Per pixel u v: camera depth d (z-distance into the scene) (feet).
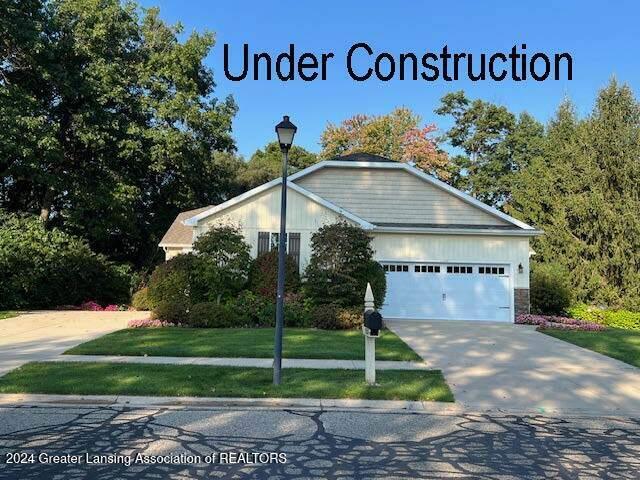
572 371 33.50
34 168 78.84
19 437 19.54
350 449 18.81
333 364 33.50
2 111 70.95
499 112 148.77
